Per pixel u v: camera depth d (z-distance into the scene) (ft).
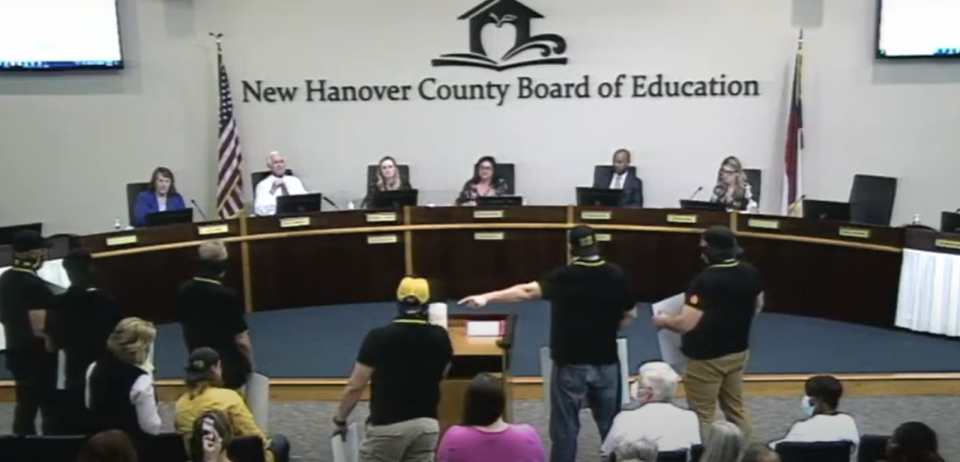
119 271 28.22
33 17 33.68
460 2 34.27
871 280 28.14
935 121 33.96
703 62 34.24
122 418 15.24
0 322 21.25
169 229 28.84
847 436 15.26
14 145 34.73
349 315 29.91
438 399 15.67
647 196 35.04
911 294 27.53
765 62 34.04
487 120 34.94
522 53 34.47
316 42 34.50
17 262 18.99
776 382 23.80
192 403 14.90
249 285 30.01
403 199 30.91
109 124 34.76
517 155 35.06
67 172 35.01
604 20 34.19
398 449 15.31
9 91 34.40
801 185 34.42
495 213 30.53
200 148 35.01
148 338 15.51
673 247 29.96
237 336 18.25
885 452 13.12
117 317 18.66
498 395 13.56
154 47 34.40
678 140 34.73
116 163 35.01
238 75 34.68
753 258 29.45
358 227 30.50
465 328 19.48
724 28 33.99
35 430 19.84
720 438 13.34
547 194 35.09
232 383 18.13
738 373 18.19
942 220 28.27
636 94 34.55
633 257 30.27
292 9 34.32
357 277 30.83
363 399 23.79
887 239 27.73
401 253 30.76
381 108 34.91
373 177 34.04
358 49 34.55
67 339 18.37
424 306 15.55
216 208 35.09
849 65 33.83
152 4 34.17
